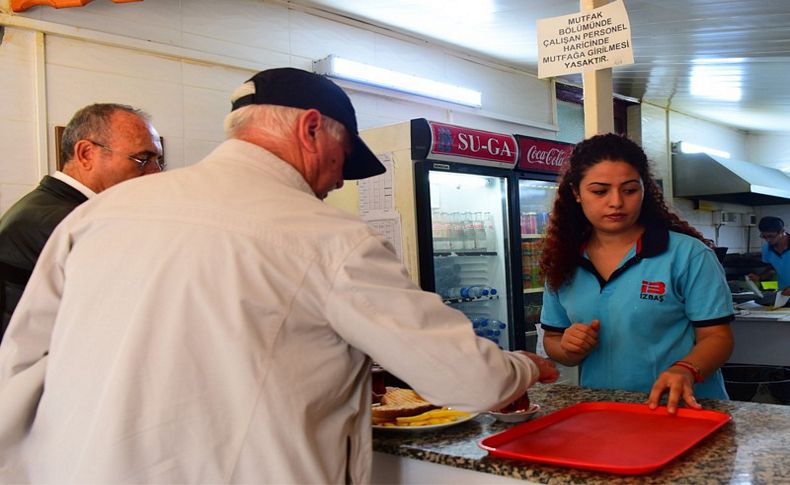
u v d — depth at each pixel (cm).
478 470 111
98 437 91
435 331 100
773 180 725
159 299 95
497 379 102
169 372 92
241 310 93
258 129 112
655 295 166
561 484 101
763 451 108
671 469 102
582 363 182
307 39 380
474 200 378
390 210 319
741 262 500
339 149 120
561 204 184
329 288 97
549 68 216
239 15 350
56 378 99
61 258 108
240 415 92
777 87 572
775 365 369
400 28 424
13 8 274
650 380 168
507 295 362
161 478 90
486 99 498
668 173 686
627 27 198
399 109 430
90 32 294
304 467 94
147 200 103
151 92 317
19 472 103
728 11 354
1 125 274
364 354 108
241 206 100
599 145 168
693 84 567
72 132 210
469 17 396
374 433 133
